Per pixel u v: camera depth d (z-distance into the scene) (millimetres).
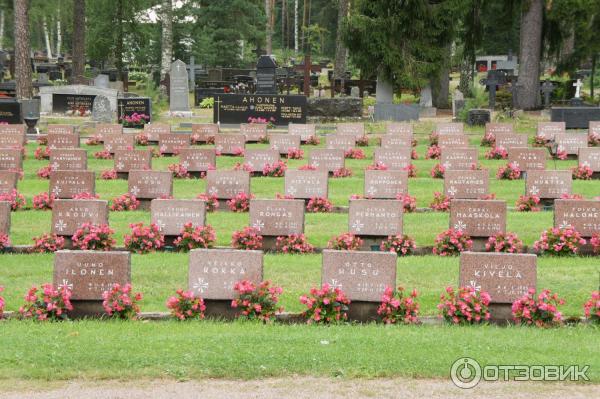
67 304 12008
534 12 42062
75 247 16312
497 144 28266
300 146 30406
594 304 11820
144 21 65812
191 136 30625
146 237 16250
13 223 18531
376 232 16297
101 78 48875
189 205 16500
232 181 19844
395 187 19766
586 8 40188
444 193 19938
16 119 34375
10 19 91250
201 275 12234
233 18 69500
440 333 11109
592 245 15906
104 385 9305
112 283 12156
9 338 10781
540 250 15852
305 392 9047
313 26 90750
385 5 40188
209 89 50438
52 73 68000
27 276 14508
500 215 16094
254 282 12195
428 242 16797
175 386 9258
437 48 41156
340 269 12070
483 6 43750
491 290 11945
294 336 10836
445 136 28531
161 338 10781
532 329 11453
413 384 9266
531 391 9062
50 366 9758
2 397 8984
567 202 16016
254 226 16359
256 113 36406
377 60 41281
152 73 65250
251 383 9336
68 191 19984
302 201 16328
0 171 20141
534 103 42438
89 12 66125
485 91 44000
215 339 10648
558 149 27656
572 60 43781
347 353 10078
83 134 34844
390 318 11828
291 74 59281
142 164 24234
